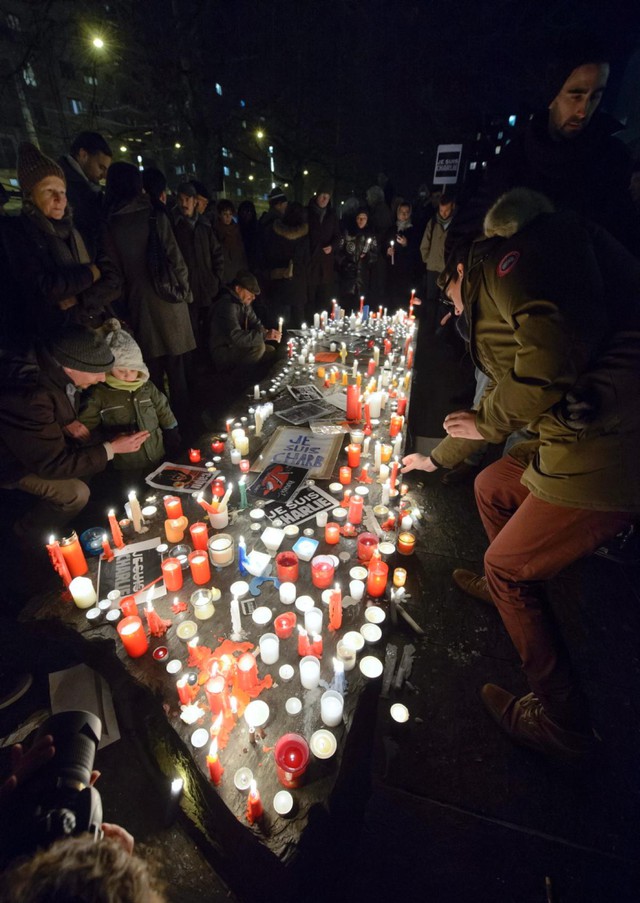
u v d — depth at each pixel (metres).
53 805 0.86
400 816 1.94
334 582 2.07
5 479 2.64
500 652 2.61
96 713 2.21
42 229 3.29
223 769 1.38
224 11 12.13
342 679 1.61
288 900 1.28
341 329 6.17
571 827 1.91
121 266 4.18
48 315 3.31
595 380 1.52
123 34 12.15
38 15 11.80
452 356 7.41
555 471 1.63
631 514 1.62
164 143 15.23
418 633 2.67
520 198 1.61
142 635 1.72
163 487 2.69
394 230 9.45
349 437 3.33
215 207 6.76
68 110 18.41
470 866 1.80
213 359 5.25
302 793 1.32
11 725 2.22
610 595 2.99
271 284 7.86
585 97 2.21
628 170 2.52
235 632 1.82
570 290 1.44
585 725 1.95
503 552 1.88
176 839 1.85
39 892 0.60
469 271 1.76
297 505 2.55
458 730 2.24
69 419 2.85
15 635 2.62
